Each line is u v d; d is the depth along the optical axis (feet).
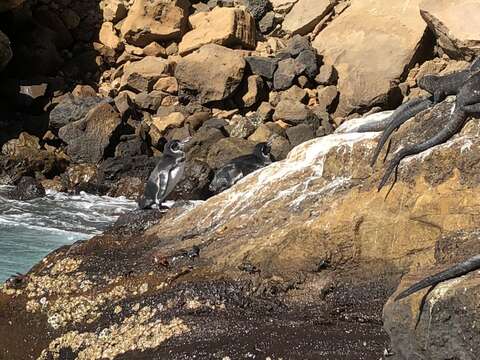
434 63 63.82
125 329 24.17
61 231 45.34
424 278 20.70
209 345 22.24
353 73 64.23
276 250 25.59
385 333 22.06
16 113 63.93
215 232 28.07
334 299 24.22
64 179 57.41
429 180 24.27
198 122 63.21
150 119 63.93
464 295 18.69
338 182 27.22
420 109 26.71
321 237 25.08
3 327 26.32
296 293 24.63
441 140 24.76
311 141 29.84
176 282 25.49
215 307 24.18
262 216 27.68
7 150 59.52
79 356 24.07
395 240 24.31
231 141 58.59
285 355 21.29
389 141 26.48
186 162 55.16
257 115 63.98
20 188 53.98
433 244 23.72
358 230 24.80
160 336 23.34
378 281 24.23
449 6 62.49
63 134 59.88
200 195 52.39
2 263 37.86
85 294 26.18
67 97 62.90
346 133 30.63
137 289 25.70
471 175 23.65
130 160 57.72
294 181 28.53
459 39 61.11
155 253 27.81
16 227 45.78
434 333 19.19
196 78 64.39
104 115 59.88
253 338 22.24
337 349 21.39
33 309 26.45
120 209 51.75
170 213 31.22
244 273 25.35
